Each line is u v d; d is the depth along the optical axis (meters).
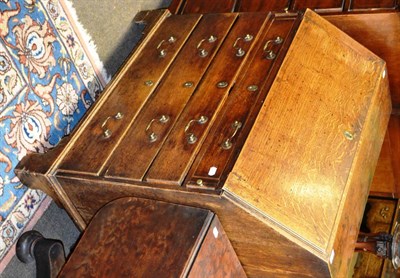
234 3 1.84
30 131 1.48
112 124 1.46
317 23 1.60
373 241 1.64
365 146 1.54
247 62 1.50
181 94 1.48
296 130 1.35
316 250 1.22
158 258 1.16
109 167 1.36
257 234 1.24
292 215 1.22
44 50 1.52
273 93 1.37
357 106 1.53
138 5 1.88
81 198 1.45
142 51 1.68
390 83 1.80
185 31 1.70
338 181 1.36
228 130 1.31
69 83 1.60
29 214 1.50
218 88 1.45
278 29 1.58
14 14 1.43
